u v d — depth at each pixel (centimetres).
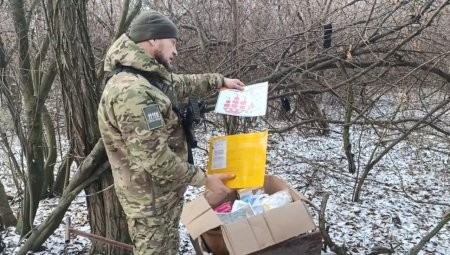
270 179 273
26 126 419
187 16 548
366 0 463
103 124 223
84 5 314
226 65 482
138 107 205
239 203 244
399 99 450
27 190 401
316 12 533
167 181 231
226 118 473
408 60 475
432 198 631
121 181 230
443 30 487
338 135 923
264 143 241
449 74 467
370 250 448
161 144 207
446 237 500
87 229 447
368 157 797
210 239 240
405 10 454
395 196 634
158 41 224
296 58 459
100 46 486
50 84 404
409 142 651
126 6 361
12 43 437
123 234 335
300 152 805
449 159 734
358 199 602
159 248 237
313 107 663
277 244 229
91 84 319
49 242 416
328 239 366
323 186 647
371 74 461
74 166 643
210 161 250
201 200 242
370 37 425
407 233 505
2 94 406
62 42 308
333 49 470
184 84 266
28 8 438
